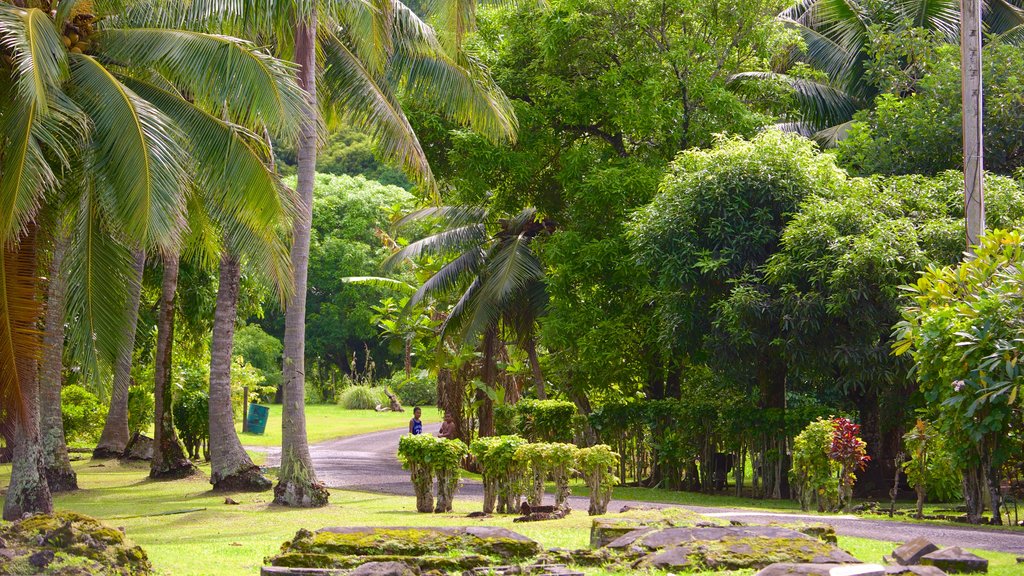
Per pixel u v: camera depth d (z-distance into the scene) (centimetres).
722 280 1705
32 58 1054
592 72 2309
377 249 7394
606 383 2230
